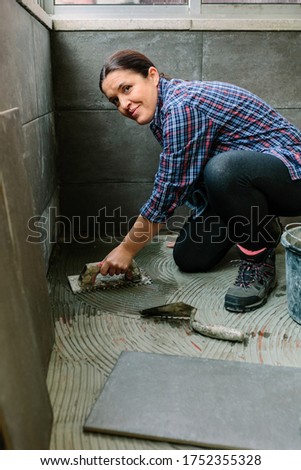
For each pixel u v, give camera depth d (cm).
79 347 158
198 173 171
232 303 181
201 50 256
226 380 135
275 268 207
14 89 158
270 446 111
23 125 172
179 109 162
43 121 224
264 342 160
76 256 248
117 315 180
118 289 203
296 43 255
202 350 155
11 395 89
